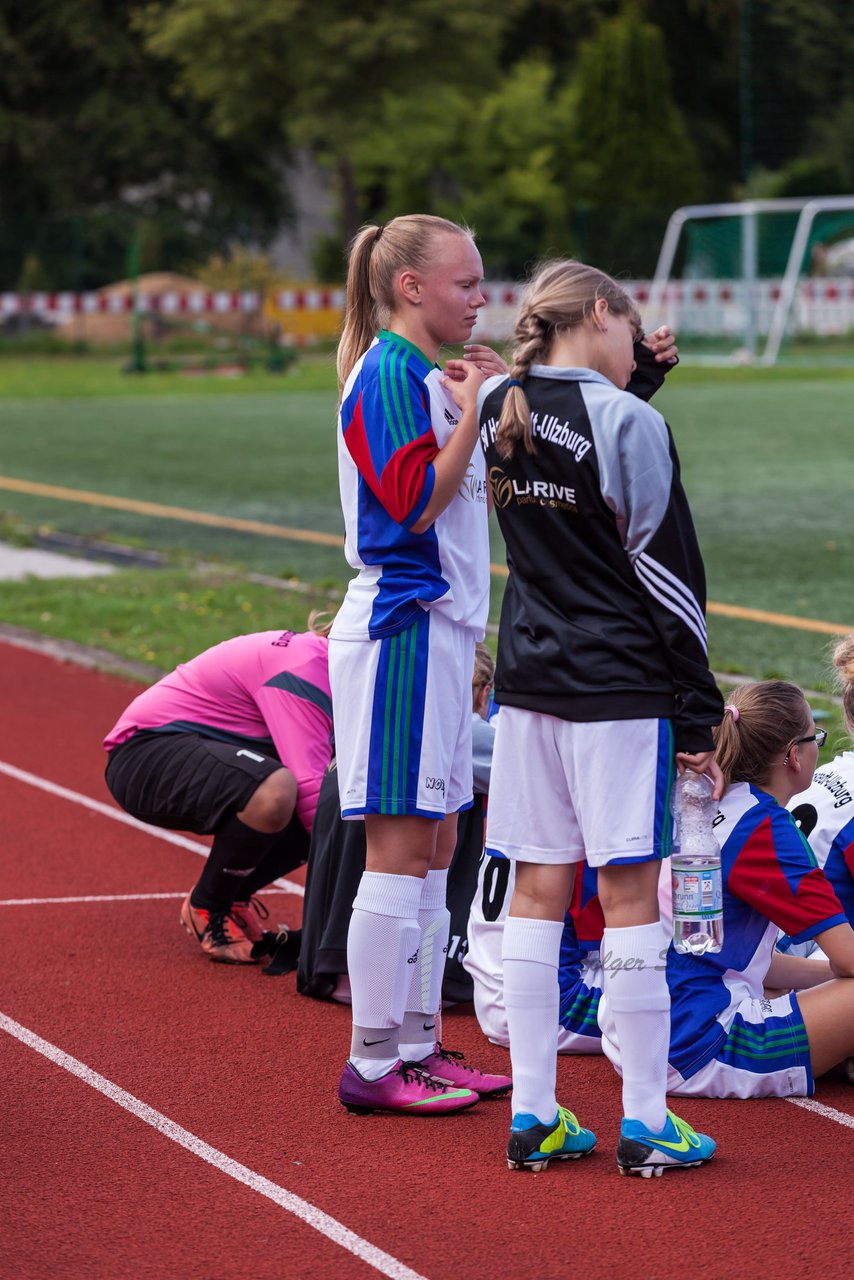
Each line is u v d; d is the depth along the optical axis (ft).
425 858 34.06
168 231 420.36
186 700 46.65
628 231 383.45
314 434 211.61
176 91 381.81
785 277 356.18
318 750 44.93
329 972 41.37
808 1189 31.12
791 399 249.75
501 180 384.47
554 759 30.76
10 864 54.70
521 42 479.41
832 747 60.34
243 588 104.53
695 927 30.73
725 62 500.74
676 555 29.25
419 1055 36.14
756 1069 35.40
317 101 344.08
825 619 89.81
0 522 138.62
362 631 33.04
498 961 39.68
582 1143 32.45
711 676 29.71
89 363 349.20
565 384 29.99
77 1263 28.43
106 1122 34.55
